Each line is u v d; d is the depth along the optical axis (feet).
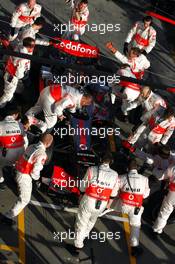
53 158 62.95
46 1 89.97
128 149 67.05
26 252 56.03
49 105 62.34
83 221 54.65
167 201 57.26
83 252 57.41
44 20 81.25
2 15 83.92
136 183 54.34
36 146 54.03
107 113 67.56
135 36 76.02
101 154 64.75
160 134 64.13
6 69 65.16
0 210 58.90
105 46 84.99
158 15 92.02
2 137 55.62
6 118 56.29
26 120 59.11
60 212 60.64
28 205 60.34
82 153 60.13
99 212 54.39
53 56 71.61
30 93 72.18
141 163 67.41
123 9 93.56
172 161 60.13
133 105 68.64
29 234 57.67
